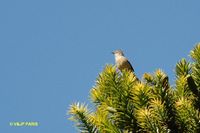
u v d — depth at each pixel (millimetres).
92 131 10844
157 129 10555
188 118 10766
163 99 11156
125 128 11023
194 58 12305
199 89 11758
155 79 11523
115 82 11344
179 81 11570
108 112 11156
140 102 11016
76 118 10891
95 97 11625
